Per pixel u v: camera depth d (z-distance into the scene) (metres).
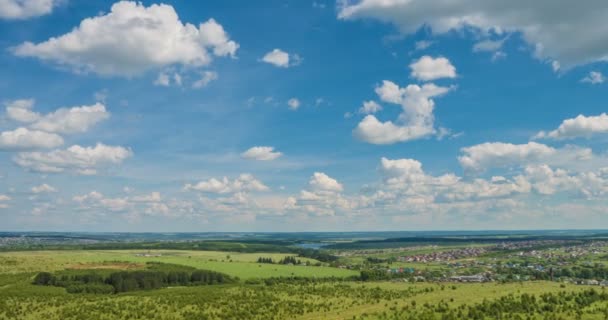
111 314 185.25
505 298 178.25
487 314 160.50
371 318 168.38
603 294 174.00
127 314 184.75
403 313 171.75
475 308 167.00
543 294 180.38
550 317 151.25
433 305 178.88
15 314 183.50
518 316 154.62
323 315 179.75
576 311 156.12
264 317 179.25
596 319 147.00
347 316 174.50
